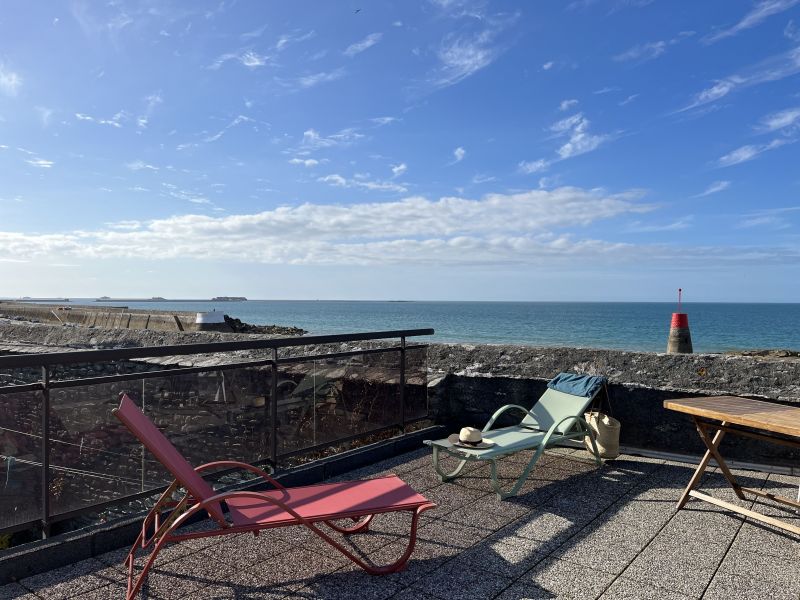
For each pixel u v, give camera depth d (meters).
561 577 3.19
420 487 4.89
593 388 5.43
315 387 5.47
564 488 4.84
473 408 6.94
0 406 3.26
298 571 3.24
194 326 19.56
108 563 3.34
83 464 3.66
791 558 3.45
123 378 3.91
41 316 29.28
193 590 3.01
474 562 3.38
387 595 2.96
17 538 4.73
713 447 4.32
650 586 3.08
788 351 20.42
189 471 3.01
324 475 5.18
